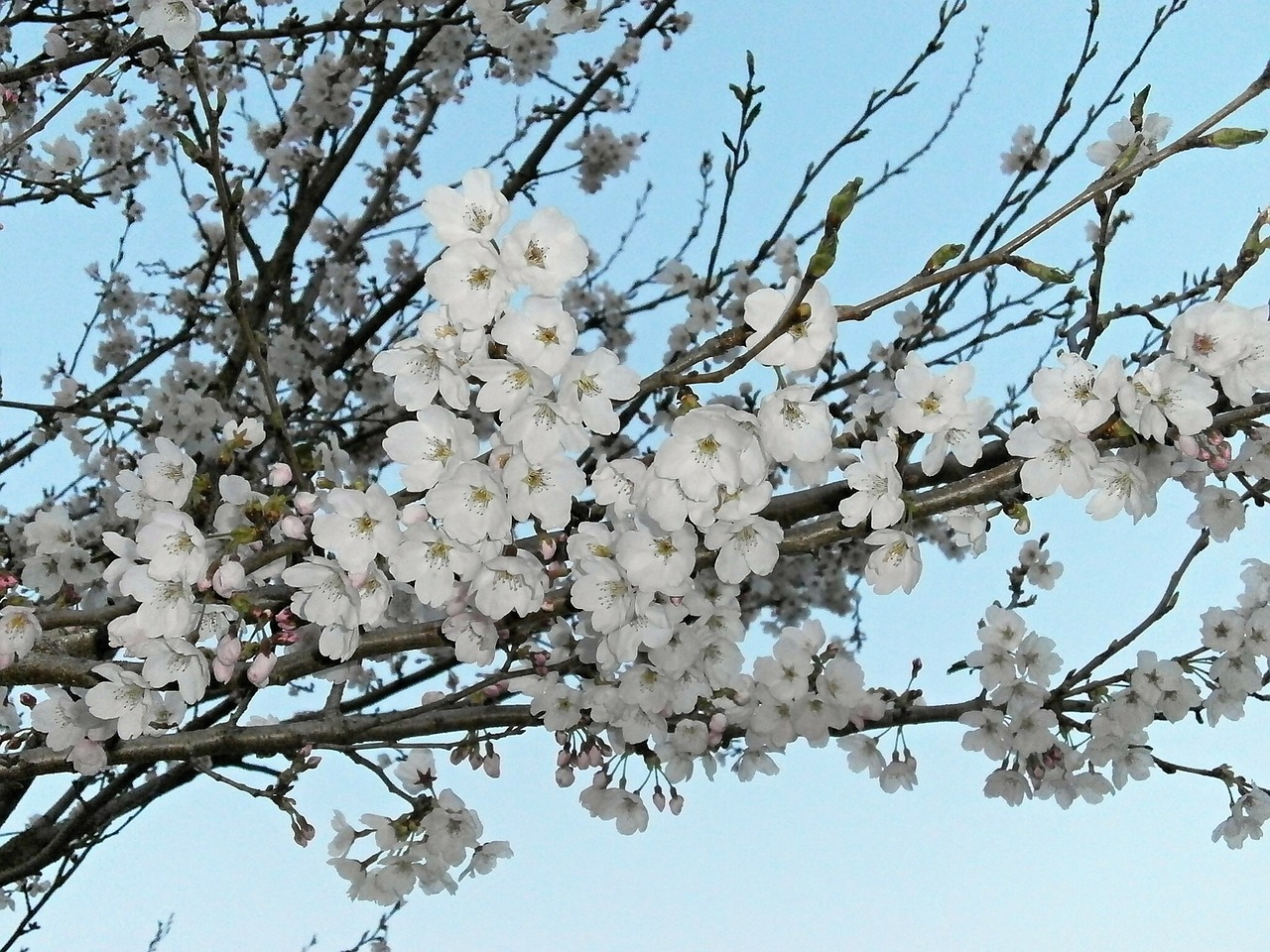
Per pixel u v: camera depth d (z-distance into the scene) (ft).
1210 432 8.13
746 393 14.10
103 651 10.87
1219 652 11.61
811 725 11.59
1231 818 11.60
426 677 14.76
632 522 8.52
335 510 8.30
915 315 16.75
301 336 22.08
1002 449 9.14
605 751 11.53
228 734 10.39
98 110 21.99
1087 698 11.97
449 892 10.93
